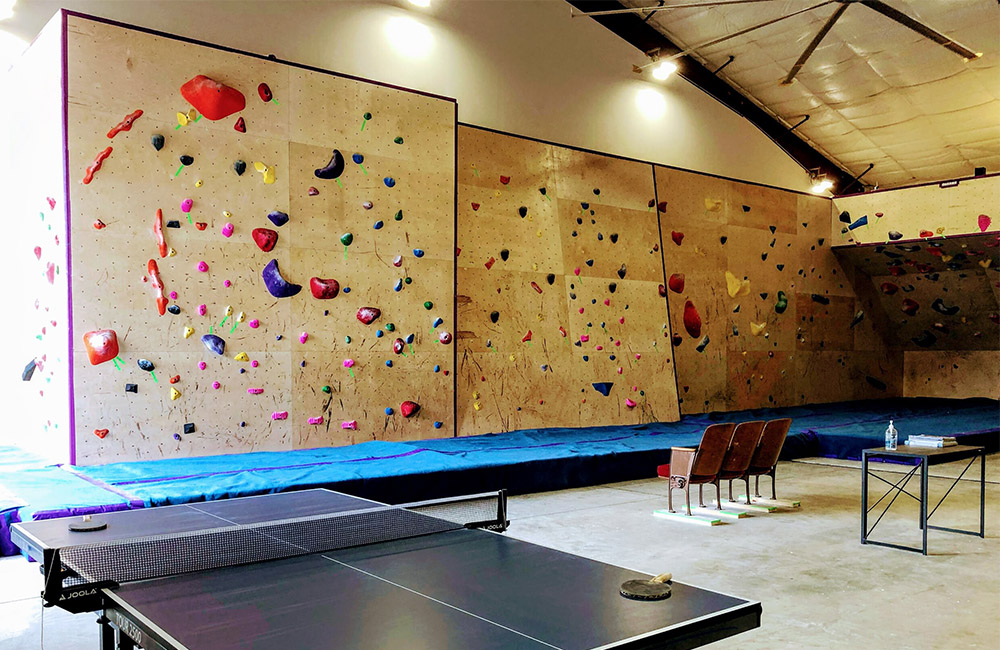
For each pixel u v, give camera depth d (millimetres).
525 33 9320
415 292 7730
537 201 9062
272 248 6848
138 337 6141
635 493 6609
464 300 8344
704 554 4617
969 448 5027
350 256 7312
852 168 12891
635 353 9750
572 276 9289
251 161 6770
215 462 6012
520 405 8664
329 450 6816
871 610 3623
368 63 8000
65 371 5883
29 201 6711
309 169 7098
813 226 12570
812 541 4949
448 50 8609
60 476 5312
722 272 11219
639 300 9891
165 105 6332
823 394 12625
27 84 6719
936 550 4723
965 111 10547
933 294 12828
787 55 10336
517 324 8742
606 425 9336
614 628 1619
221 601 1824
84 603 2014
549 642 1533
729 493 6402
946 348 13594
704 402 10859
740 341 11383
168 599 1843
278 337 6859
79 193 5910
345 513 2908
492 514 3648
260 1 7301
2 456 6246
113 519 2816
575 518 5598
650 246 10117
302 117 7078
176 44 6406
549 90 9523
